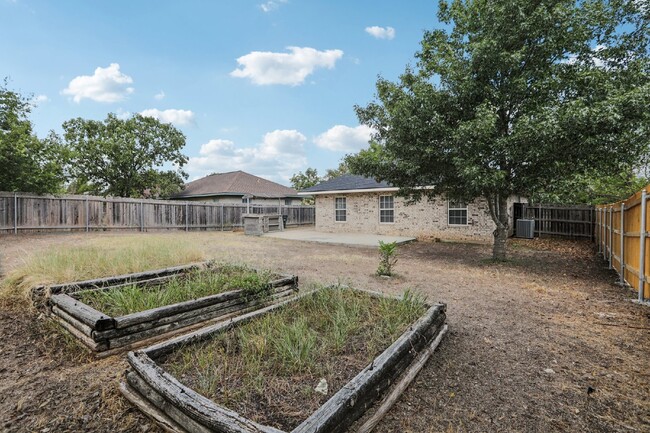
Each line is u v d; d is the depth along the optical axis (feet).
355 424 5.90
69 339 10.03
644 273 14.96
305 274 20.66
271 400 6.23
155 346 7.63
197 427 5.44
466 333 11.28
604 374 8.57
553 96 21.38
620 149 18.45
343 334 8.88
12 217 36.06
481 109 20.40
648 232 14.67
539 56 21.54
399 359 7.79
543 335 11.16
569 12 19.93
